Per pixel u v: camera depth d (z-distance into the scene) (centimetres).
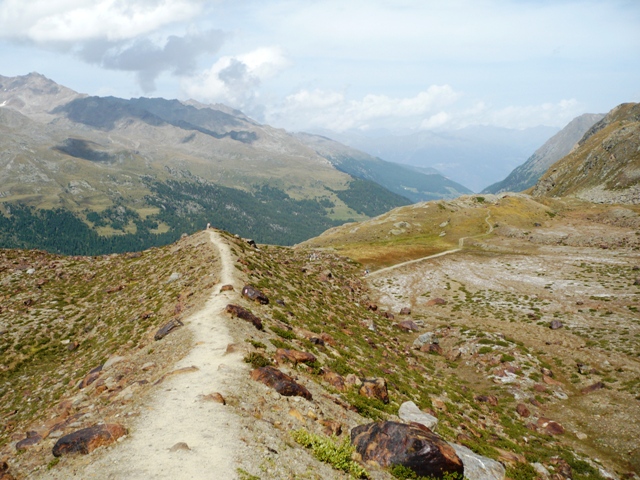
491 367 5416
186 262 6675
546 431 3947
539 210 18900
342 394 2894
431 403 3747
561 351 5772
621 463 3394
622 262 10362
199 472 1415
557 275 10106
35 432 2131
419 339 6538
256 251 8188
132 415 1916
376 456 1955
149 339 3828
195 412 1900
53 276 7644
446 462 1864
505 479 2456
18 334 5372
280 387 2391
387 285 10462
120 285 6681
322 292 7438
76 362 4453
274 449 1700
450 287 10081
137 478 1377
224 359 2700
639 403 4144
